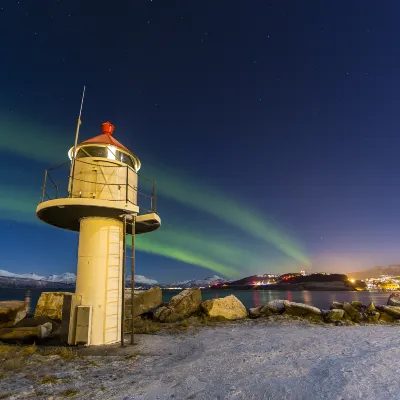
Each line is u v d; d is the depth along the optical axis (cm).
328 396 518
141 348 1059
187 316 1878
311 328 1466
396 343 981
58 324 1499
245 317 1889
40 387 653
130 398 569
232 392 562
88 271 1164
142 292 1962
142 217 1291
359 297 12288
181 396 566
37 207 1176
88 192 1207
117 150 1318
